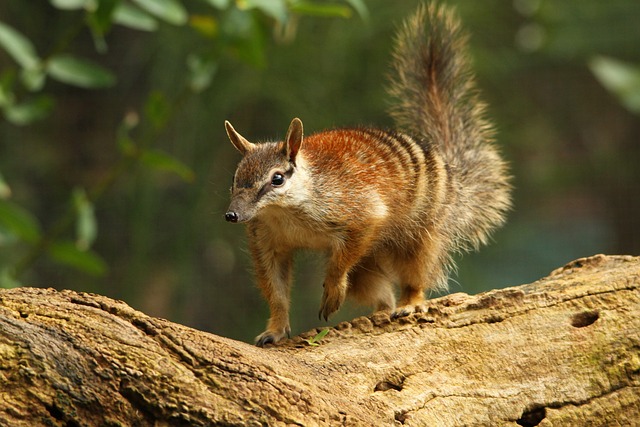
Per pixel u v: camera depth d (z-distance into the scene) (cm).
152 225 2192
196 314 2178
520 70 2520
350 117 2228
